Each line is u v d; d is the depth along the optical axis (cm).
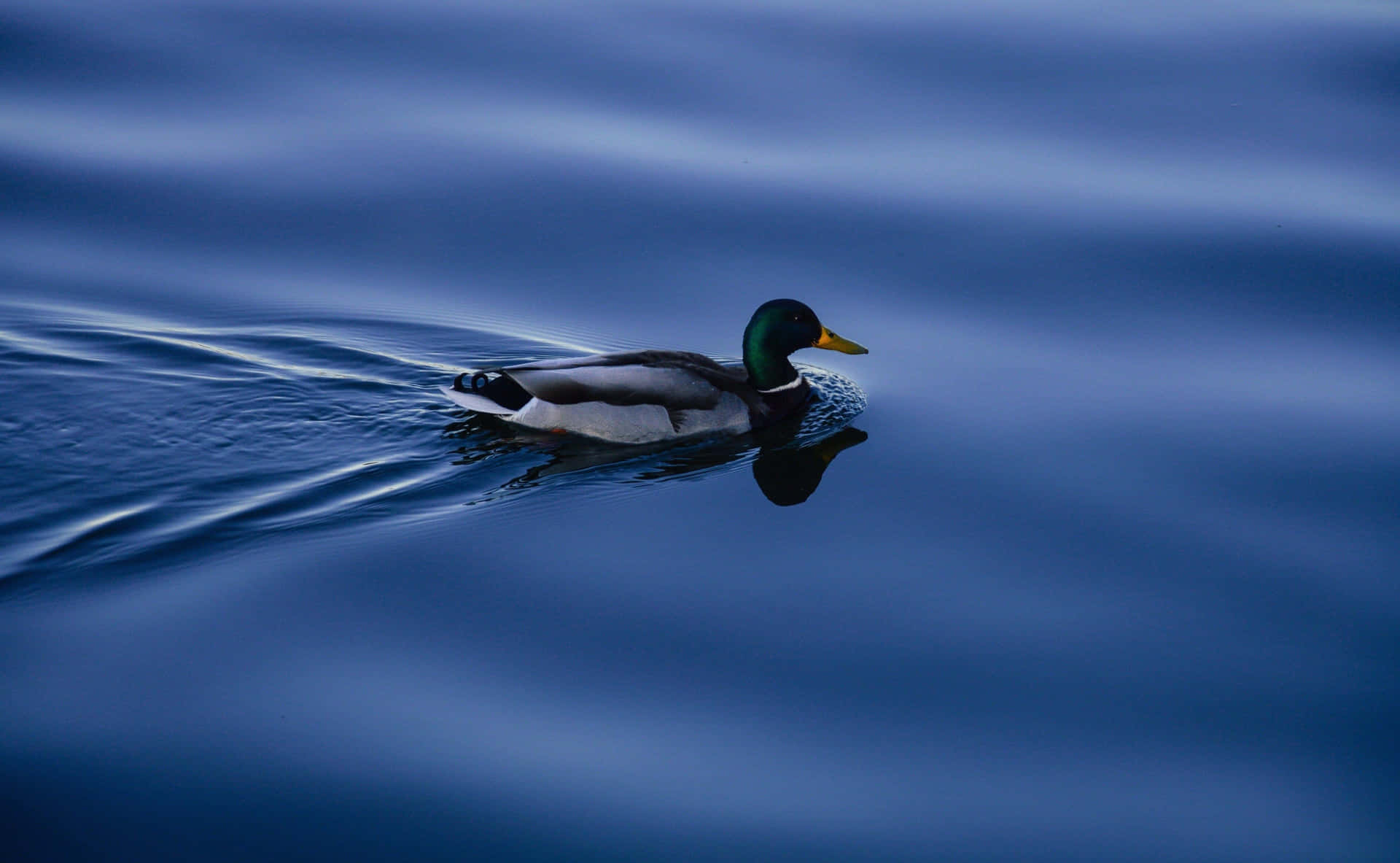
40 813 852
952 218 1845
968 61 2205
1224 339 1608
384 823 866
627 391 1412
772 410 1477
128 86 2059
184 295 1661
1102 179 1927
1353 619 1118
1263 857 880
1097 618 1109
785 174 1933
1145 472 1339
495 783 907
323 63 2138
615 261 1766
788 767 941
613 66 2159
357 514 1224
